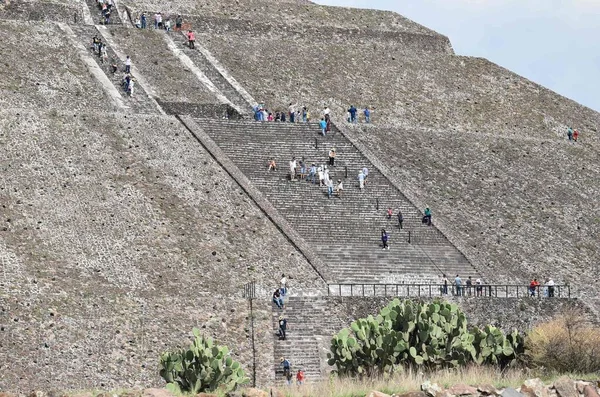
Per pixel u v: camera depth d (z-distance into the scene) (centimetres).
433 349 16600
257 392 12975
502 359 17175
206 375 15850
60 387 19350
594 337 17775
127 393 12594
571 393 13262
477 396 12988
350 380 14450
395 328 16862
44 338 19975
